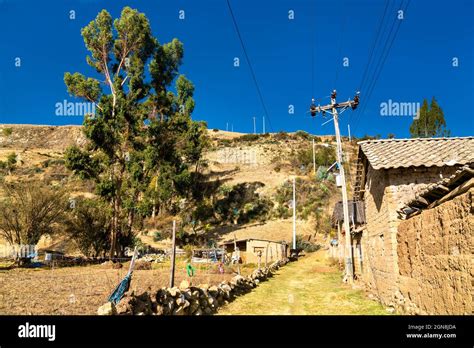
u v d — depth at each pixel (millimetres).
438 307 7266
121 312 7535
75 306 9414
